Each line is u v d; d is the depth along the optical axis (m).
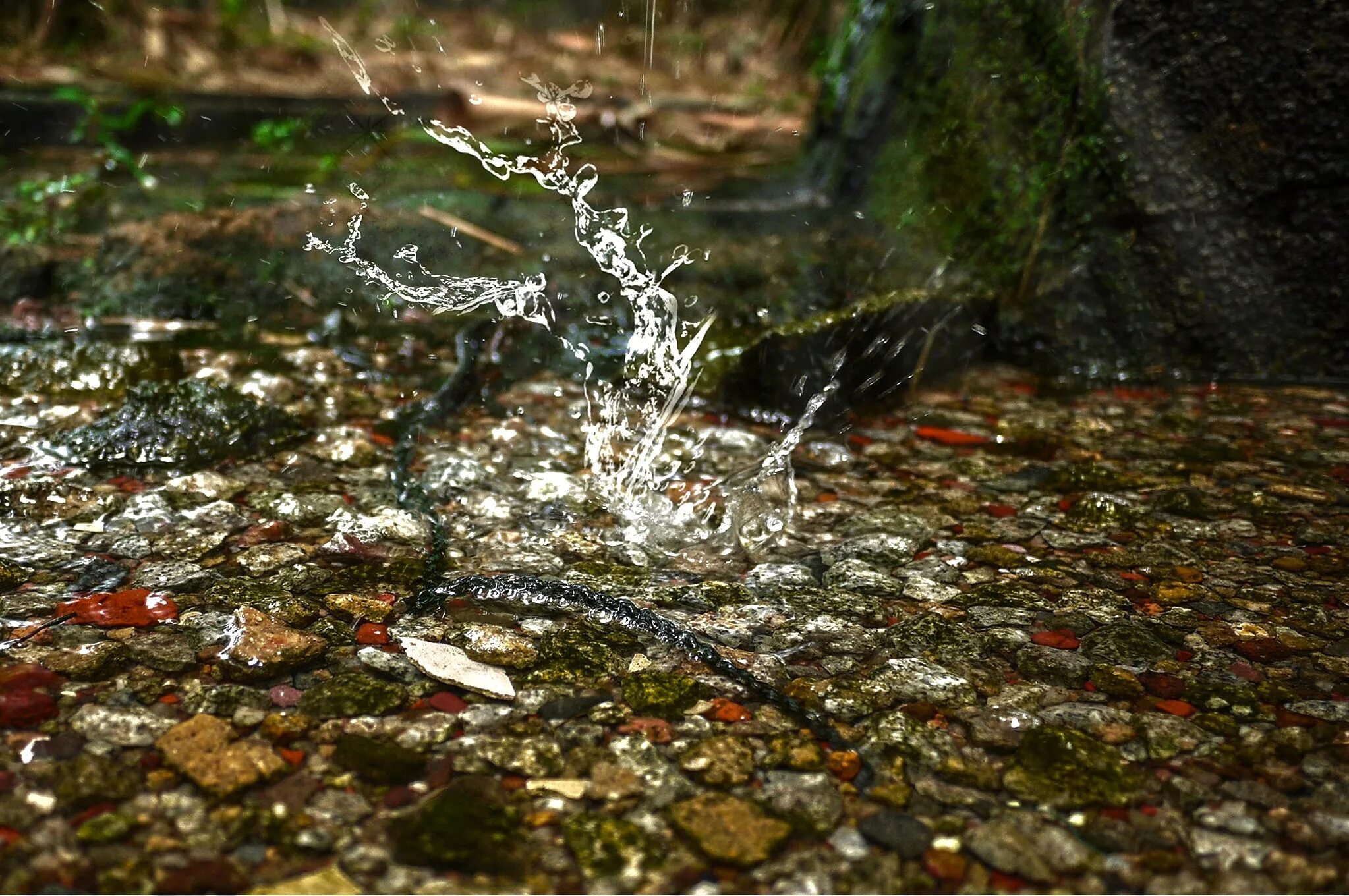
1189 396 1.34
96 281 1.42
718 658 0.96
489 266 1.48
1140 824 0.86
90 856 0.83
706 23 3.23
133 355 1.25
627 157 2.06
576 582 1.03
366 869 0.83
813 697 0.93
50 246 1.47
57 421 1.17
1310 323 1.37
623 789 0.87
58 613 0.97
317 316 1.40
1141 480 1.17
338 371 1.28
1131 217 1.38
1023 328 1.43
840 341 1.27
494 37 3.20
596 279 1.45
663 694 0.93
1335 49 1.29
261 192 1.69
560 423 1.22
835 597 1.02
